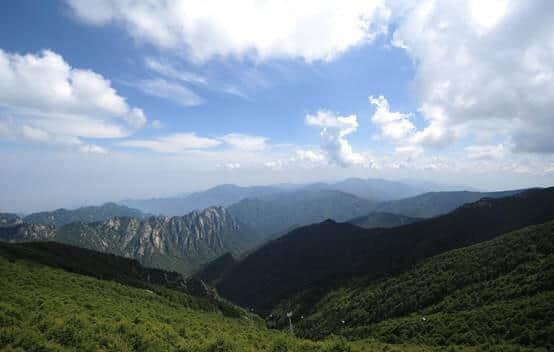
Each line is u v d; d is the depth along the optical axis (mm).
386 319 100562
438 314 79125
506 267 90625
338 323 120375
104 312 37438
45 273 70188
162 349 28281
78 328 27703
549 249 87062
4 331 23875
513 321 54688
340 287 182000
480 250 113750
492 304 70625
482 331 56219
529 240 98125
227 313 139500
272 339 42938
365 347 44125
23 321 27766
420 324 72125
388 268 170750
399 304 104875
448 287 96875
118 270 162625
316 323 136250
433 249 167625
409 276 127250
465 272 100125
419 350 48406
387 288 127750
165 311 57156
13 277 53531
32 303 34969
